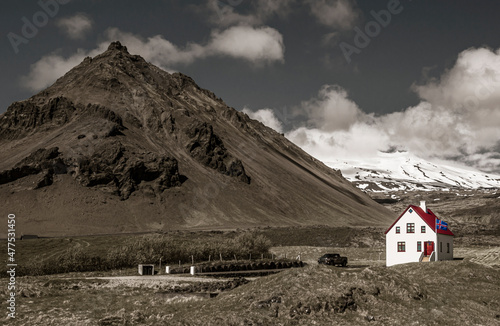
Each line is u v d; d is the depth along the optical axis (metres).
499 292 44.53
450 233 75.12
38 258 83.31
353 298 34.94
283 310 33.06
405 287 37.88
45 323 34.22
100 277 57.50
